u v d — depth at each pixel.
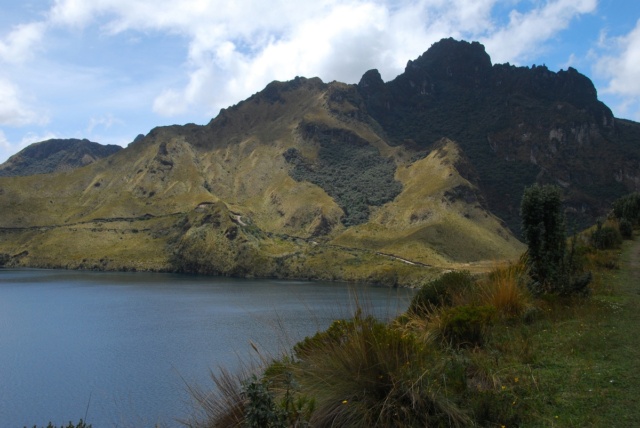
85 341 63.78
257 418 4.99
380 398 5.68
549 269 11.78
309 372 6.14
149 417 29.11
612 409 5.42
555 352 7.58
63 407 36.31
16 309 96.19
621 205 35.50
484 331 8.57
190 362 43.84
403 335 7.08
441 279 11.48
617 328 8.73
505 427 5.29
